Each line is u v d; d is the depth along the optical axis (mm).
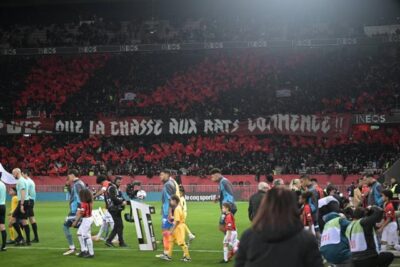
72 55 51312
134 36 53000
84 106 47125
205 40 50562
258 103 44875
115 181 16781
